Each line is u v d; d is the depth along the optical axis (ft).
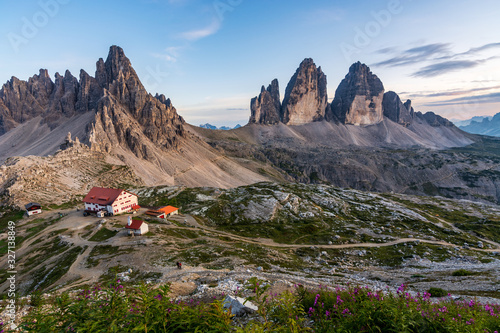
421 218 524.11
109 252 254.06
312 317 48.62
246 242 353.31
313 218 495.00
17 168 530.68
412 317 35.99
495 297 115.96
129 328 32.58
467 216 576.20
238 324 52.60
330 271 258.16
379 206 590.14
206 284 128.26
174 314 35.04
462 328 35.24
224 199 576.20
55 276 216.54
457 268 249.96
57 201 460.14
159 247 261.03
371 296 44.11
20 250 284.82
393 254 346.33
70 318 35.06
